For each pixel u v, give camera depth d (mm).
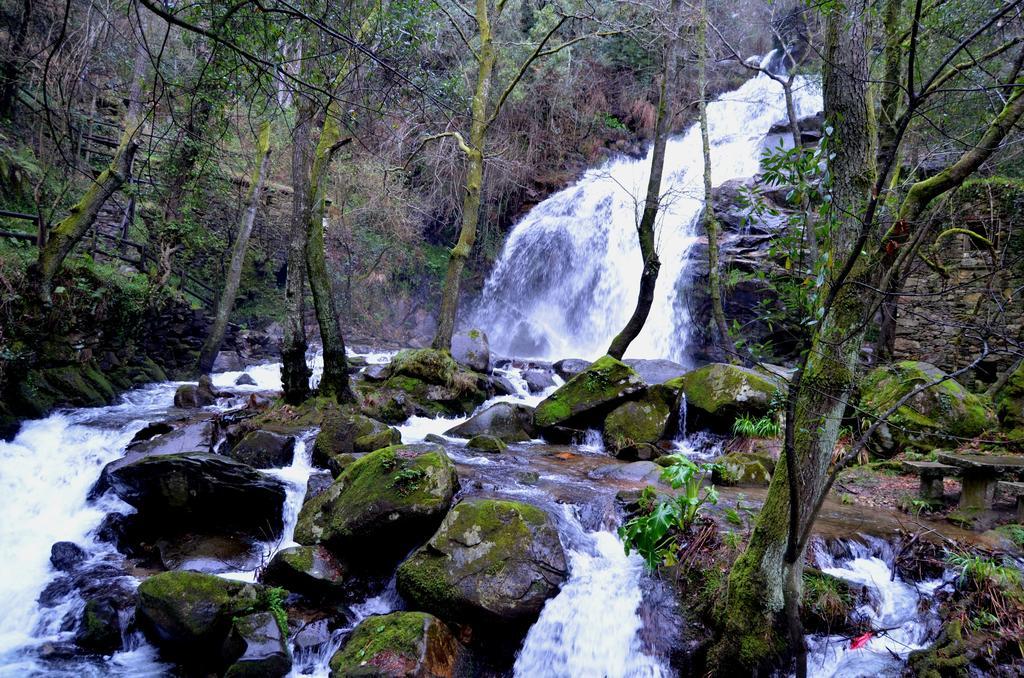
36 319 8539
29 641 4867
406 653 4102
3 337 8023
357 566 5359
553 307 18609
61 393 8930
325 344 9141
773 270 4617
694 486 3568
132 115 8633
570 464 7441
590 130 21609
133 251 12641
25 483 6992
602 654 4391
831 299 2885
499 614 4422
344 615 4902
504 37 18891
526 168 19703
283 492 6156
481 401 10750
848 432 7598
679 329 14602
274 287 17547
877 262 3369
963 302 8820
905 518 5605
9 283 8148
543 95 20172
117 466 6527
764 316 4359
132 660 4691
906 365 7980
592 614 4516
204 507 6035
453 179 19172
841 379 3592
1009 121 2949
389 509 5207
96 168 11391
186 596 4672
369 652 4160
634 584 4719
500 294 20234
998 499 6078
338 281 18141
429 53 10445
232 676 4164
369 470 5703
